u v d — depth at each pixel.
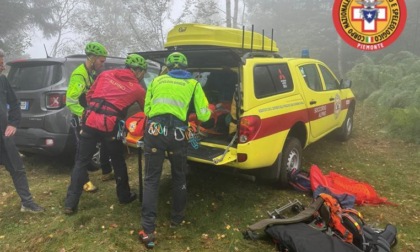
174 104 3.31
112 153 3.89
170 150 3.37
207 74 4.82
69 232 3.53
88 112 3.73
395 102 8.10
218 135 4.40
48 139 4.90
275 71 4.47
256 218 3.84
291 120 4.48
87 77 4.03
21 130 5.07
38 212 3.93
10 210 4.05
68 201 3.82
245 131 3.77
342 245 3.02
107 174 4.82
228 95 4.77
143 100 3.87
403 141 6.68
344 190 4.29
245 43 4.59
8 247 3.36
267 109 4.04
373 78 10.01
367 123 8.01
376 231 3.36
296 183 4.51
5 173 5.31
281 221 3.38
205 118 3.43
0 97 3.70
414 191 4.64
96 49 3.97
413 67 9.52
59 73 5.04
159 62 4.50
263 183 4.73
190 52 3.86
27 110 5.06
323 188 4.04
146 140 3.35
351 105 6.84
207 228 3.62
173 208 3.59
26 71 5.27
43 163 5.71
